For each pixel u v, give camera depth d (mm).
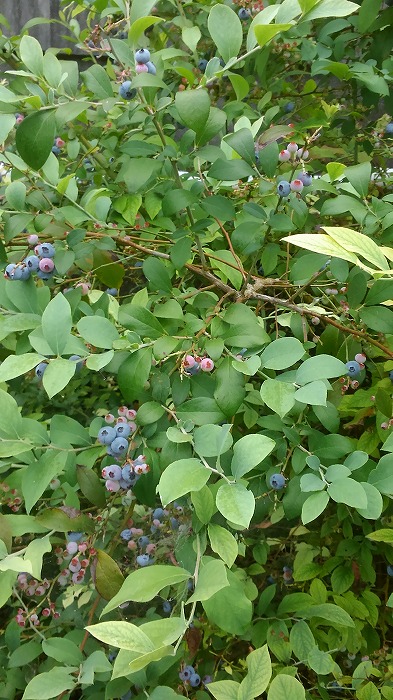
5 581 470
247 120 680
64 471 548
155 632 343
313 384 438
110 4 928
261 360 479
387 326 586
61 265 575
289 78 1252
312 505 413
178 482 381
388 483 428
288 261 749
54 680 473
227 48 519
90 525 512
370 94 982
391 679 754
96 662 491
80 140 828
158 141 768
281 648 707
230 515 360
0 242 584
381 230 653
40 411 996
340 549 826
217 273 709
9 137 733
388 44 928
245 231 621
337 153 1010
